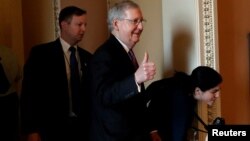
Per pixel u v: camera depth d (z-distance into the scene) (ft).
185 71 8.87
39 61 7.09
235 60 9.77
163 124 7.37
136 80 5.24
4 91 6.93
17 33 8.82
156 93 7.46
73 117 7.22
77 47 7.72
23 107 7.01
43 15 9.18
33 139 6.94
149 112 7.34
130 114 5.98
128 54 6.14
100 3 9.68
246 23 9.89
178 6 8.97
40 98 7.04
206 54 8.70
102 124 5.92
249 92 9.95
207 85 7.18
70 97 7.30
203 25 8.66
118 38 6.04
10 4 8.68
